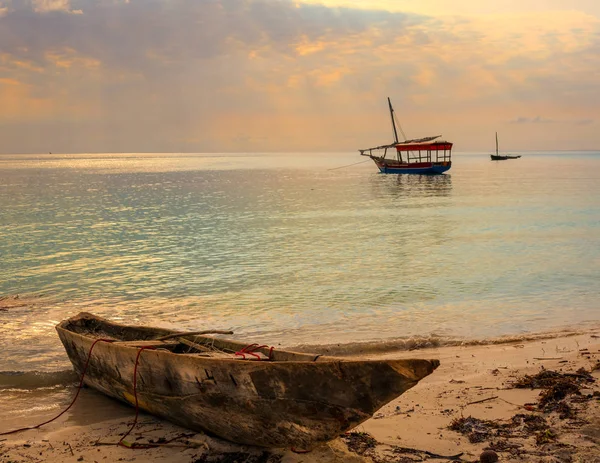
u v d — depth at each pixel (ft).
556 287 60.23
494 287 60.80
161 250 88.69
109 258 81.56
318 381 22.71
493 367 35.01
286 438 24.11
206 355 28.73
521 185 246.27
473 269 70.90
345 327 46.91
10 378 35.83
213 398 25.55
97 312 52.65
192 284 64.28
